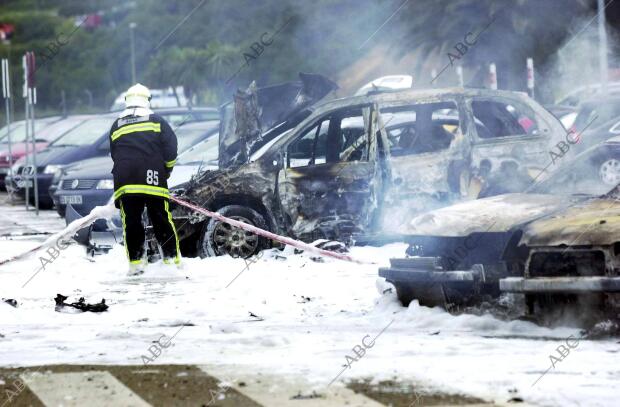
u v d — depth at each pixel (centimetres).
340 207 2780
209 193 2752
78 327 1716
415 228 1734
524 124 3206
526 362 1318
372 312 1797
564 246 1505
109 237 2942
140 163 2483
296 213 2786
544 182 1941
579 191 1922
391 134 2845
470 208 1772
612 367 1278
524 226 1602
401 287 1761
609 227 1492
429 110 2830
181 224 2753
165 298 2088
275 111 2862
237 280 2347
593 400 1105
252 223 2783
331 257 2614
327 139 2831
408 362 1330
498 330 1589
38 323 1767
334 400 1134
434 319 1661
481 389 1169
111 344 1514
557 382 1198
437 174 2777
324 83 2859
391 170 2767
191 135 3566
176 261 2502
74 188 3569
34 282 2391
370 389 1180
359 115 2828
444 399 1128
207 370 1294
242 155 2828
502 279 1516
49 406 1130
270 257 2719
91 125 5322
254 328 1666
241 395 1161
